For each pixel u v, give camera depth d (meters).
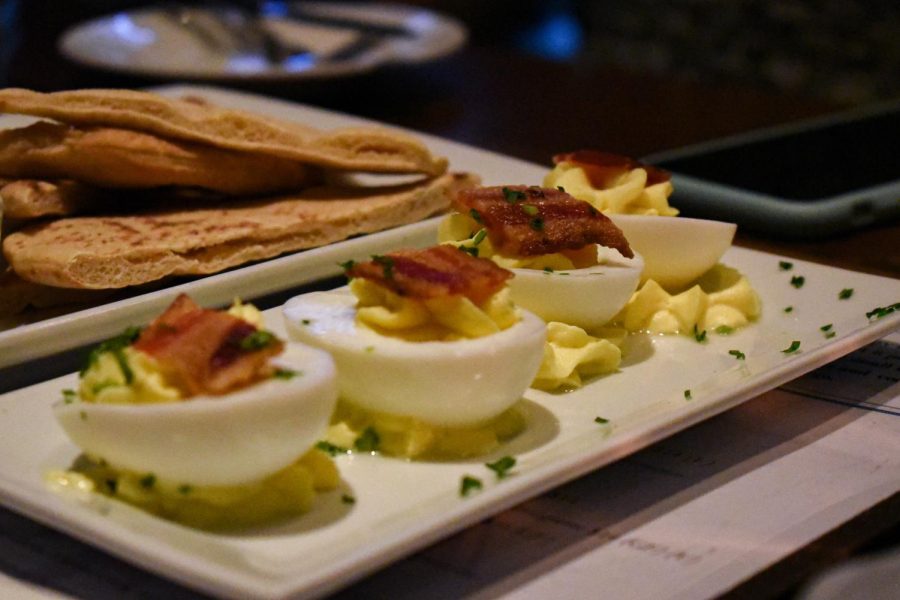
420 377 0.38
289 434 0.36
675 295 0.47
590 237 0.43
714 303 0.46
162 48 0.83
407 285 0.38
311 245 0.50
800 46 1.17
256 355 0.36
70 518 0.35
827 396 0.44
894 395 0.44
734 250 0.51
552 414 0.41
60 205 0.49
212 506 0.36
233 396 0.35
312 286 0.49
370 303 0.39
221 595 0.33
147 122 0.50
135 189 0.51
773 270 0.49
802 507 0.38
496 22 1.34
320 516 0.36
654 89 0.88
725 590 0.36
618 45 1.29
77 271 0.45
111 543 0.34
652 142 0.74
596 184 0.49
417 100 0.84
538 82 0.90
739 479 0.40
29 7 1.13
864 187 0.59
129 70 0.74
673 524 0.38
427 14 0.92
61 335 0.43
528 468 0.38
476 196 0.43
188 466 0.35
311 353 0.37
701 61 1.23
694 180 0.59
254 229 0.48
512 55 0.99
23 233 0.48
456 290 0.38
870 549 0.37
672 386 0.42
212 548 0.34
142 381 0.36
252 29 0.86
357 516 0.36
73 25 1.15
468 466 0.38
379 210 0.51
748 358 0.44
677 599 0.35
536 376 0.42
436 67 0.94
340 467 0.38
